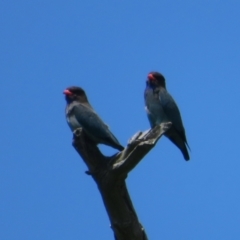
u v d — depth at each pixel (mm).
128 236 12047
